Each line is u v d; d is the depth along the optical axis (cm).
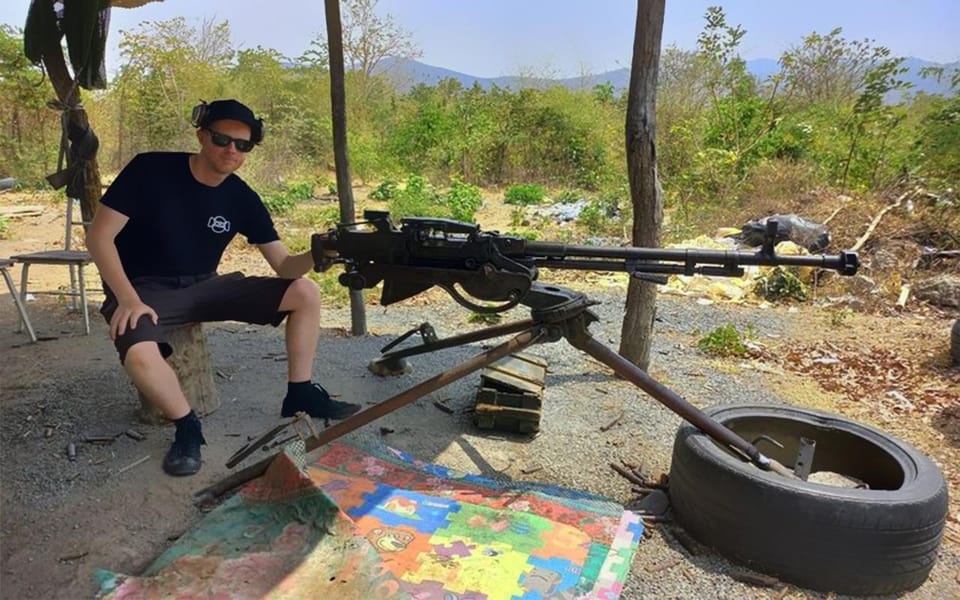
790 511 231
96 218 291
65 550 236
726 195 1037
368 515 260
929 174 900
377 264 290
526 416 339
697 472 254
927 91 1065
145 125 1520
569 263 283
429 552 239
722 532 247
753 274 695
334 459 301
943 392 441
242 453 274
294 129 1670
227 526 242
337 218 1034
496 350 273
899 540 225
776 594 233
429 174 1692
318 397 325
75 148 475
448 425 353
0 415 334
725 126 1173
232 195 323
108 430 321
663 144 1237
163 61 1504
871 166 1032
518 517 263
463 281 281
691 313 613
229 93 1639
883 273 725
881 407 416
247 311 319
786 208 922
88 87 480
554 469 314
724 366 475
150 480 280
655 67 379
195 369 335
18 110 1345
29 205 1113
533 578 229
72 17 440
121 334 276
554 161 1761
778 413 297
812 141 1131
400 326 531
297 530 239
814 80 1323
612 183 1355
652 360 479
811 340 547
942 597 239
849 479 289
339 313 571
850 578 230
